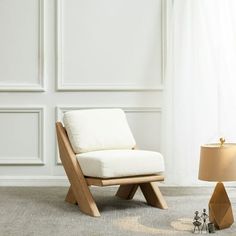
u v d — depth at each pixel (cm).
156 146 363
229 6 344
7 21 362
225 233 217
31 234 215
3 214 258
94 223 237
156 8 364
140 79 364
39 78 362
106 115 298
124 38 364
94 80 363
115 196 315
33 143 362
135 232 219
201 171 222
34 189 343
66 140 281
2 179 360
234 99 346
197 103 347
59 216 253
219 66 346
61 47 362
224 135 346
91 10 363
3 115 361
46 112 362
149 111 363
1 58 362
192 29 348
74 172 268
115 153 264
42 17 361
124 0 364
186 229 224
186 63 348
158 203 275
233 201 299
